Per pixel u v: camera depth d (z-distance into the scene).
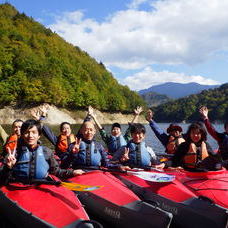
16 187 5.05
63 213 4.46
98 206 5.45
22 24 117.62
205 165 6.33
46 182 5.09
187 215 5.22
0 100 57.03
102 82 111.56
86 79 100.44
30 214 4.53
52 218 4.41
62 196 4.86
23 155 5.14
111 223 5.25
